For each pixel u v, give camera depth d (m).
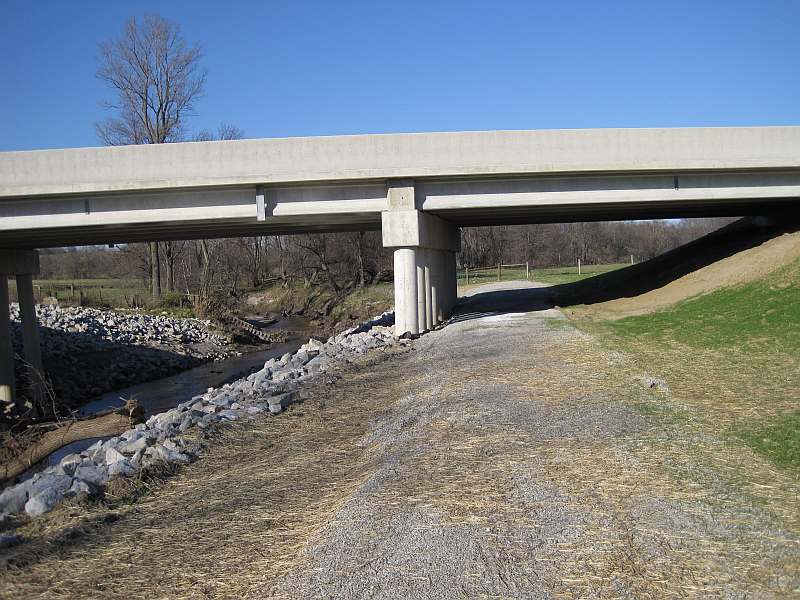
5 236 23.08
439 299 25.44
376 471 8.64
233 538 7.20
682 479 7.38
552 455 8.52
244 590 5.89
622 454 8.34
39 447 15.10
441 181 21.20
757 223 26.61
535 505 6.97
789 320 15.25
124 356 32.88
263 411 13.29
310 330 48.94
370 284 56.47
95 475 9.39
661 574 5.45
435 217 24.39
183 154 20.23
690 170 20.53
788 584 5.15
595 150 20.58
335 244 60.00
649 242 82.81
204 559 6.70
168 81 51.25
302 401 14.07
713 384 11.44
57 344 32.25
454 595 5.36
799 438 8.38
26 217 20.83
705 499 6.81
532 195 21.20
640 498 6.96
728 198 21.11
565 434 9.36
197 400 15.86
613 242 83.75
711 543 5.89
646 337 16.66
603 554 5.84
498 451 8.88
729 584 5.23
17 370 28.58
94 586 6.26
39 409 23.95
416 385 14.20
